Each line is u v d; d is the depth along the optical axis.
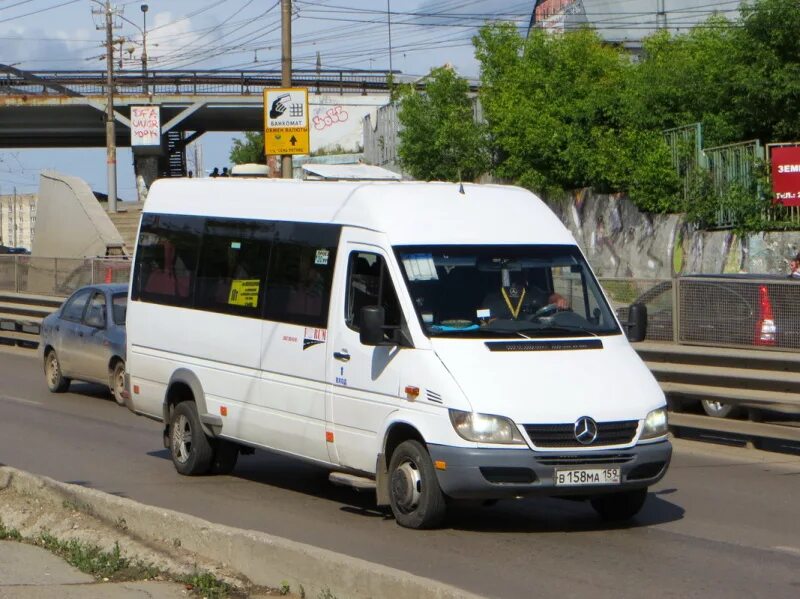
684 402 16.55
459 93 44.88
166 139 69.06
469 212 10.94
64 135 73.69
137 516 9.45
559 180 37.62
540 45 40.12
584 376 9.73
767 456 14.42
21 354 27.70
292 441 11.33
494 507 11.28
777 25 30.92
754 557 9.29
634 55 49.06
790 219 28.30
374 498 11.77
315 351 11.00
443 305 10.12
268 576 8.03
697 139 31.20
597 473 9.42
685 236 30.88
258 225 12.16
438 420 9.46
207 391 12.64
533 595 8.11
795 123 31.09
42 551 8.89
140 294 14.01
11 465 13.70
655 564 9.02
